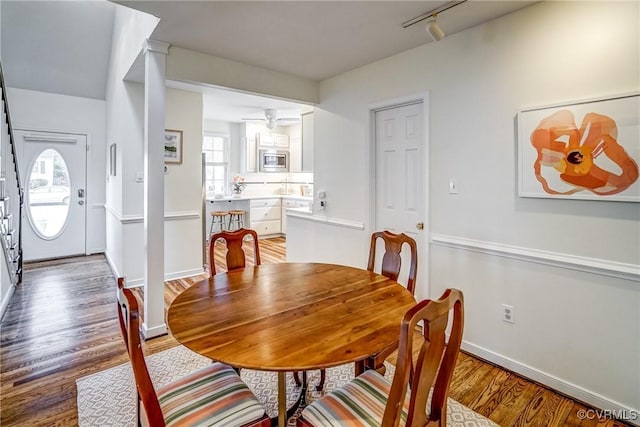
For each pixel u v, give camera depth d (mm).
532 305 2184
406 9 2178
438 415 1220
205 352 1195
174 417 1215
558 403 1969
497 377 2230
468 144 2484
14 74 4680
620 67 1793
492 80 2326
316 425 1232
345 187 3572
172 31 2492
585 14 1903
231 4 2115
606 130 1828
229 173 7184
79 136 5410
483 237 2422
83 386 2125
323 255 3924
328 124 3727
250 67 3219
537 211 2139
